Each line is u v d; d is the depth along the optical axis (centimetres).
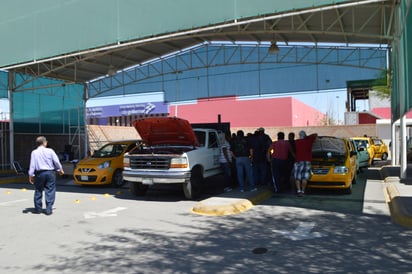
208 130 1227
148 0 1265
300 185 1122
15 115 2198
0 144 2100
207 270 540
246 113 4178
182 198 1162
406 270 519
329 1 991
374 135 3244
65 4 1455
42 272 554
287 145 1168
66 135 2531
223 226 792
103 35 1356
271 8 1063
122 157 1499
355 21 1563
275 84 4059
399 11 1216
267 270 533
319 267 539
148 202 1102
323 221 814
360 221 809
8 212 993
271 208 966
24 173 2012
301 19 1572
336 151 1182
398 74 1350
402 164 1324
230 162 1238
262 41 2109
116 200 1148
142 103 4756
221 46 2619
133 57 2145
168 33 1234
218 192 1271
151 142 1223
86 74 2309
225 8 1129
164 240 698
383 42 1970
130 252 633
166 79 4569
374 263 550
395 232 719
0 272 558
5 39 1619
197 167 1128
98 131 2905
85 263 586
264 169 1290
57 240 717
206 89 4372
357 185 1334
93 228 802
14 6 1591
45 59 1505
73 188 1462
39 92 2353
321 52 3775
